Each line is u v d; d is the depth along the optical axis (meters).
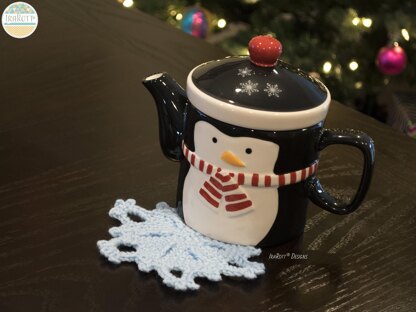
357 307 0.46
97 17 0.89
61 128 0.63
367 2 1.41
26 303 0.42
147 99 0.71
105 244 0.48
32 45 0.80
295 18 1.52
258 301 0.45
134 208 0.52
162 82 0.52
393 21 1.37
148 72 0.76
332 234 0.53
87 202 0.53
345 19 1.38
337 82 1.44
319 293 0.47
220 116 0.45
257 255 0.49
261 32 1.45
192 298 0.45
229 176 0.47
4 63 0.75
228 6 1.57
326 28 1.48
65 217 0.51
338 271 0.49
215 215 0.49
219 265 0.47
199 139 0.47
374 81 1.49
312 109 0.46
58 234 0.49
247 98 0.45
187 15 1.37
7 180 0.55
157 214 0.52
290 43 1.41
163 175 0.58
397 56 1.33
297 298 0.46
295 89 0.47
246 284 0.46
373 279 0.49
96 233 0.50
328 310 0.45
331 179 0.60
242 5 1.57
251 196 0.47
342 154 0.65
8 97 0.68
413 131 1.15
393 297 0.47
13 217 0.50
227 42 1.46
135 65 0.77
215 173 0.47
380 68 1.35
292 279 0.48
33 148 0.60
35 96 0.69
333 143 0.48
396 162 0.64
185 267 0.46
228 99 0.45
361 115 0.72
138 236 0.49
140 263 0.46
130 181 0.56
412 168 0.64
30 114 0.65
